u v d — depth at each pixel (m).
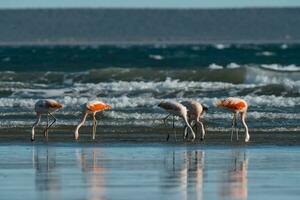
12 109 31.20
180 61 64.06
